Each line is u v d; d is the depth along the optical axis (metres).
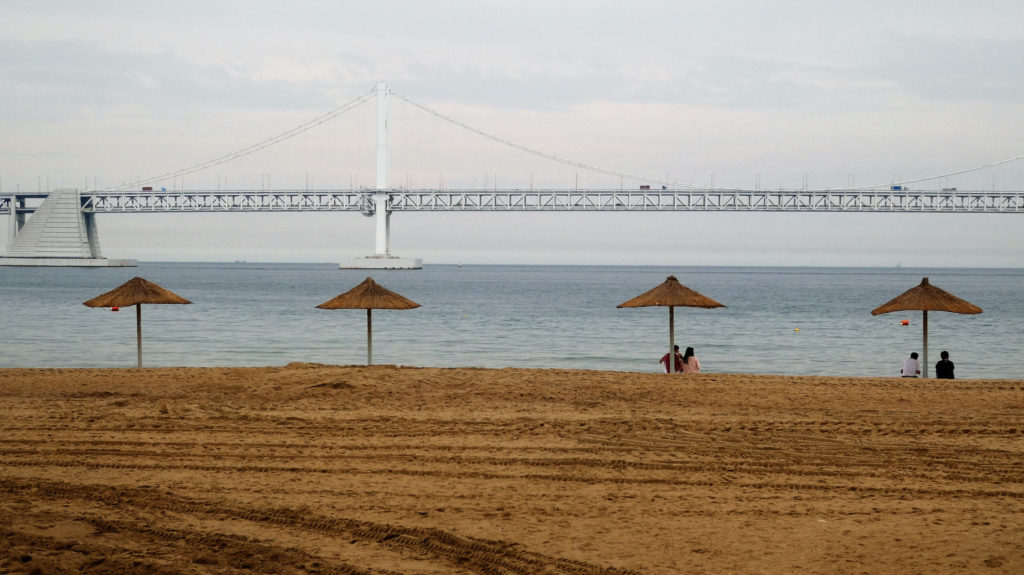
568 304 74.00
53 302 65.62
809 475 11.09
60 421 14.05
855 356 32.78
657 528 8.87
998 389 17.81
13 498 9.66
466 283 143.25
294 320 49.22
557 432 13.48
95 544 8.12
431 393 17.09
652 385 18.12
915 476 11.03
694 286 140.38
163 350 32.34
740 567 7.77
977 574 7.60
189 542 8.32
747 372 28.25
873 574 7.61
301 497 9.91
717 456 12.05
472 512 9.38
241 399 16.44
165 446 12.38
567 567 7.77
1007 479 10.88
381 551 8.16
